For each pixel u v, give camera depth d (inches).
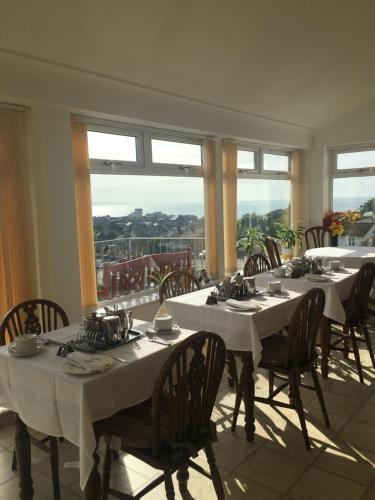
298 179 261.1
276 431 106.5
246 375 104.2
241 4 120.4
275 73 168.1
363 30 153.3
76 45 117.0
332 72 183.3
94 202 159.0
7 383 82.3
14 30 104.8
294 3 127.0
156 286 184.4
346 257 187.9
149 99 156.8
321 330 136.5
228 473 91.1
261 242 221.3
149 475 91.7
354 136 245.3
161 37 125.1
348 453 96.9
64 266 135.2
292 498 83.3
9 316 101.0
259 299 120.4
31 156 129.8
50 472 94.0
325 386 130.5
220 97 175.0
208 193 198.7
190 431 73.2
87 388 69.5
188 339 70.0
